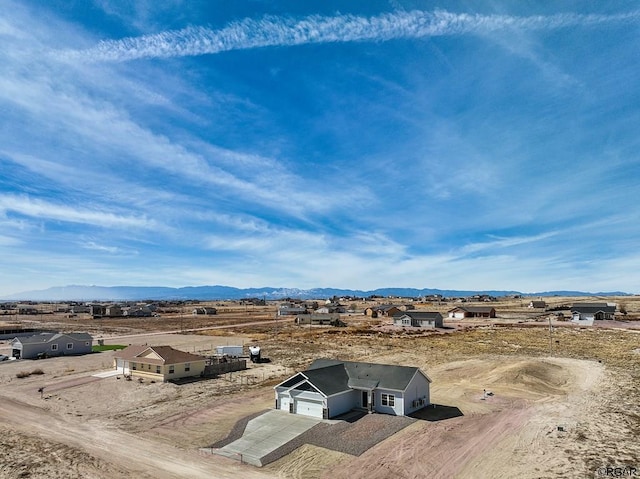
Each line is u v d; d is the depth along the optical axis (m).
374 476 27.53
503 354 75.44
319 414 39.69
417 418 39.72
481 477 27.17
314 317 144.00
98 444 33.31
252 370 64.06
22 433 35.69
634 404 43.03
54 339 81.19
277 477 27.42
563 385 53.19
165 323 159.75
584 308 133.62
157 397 48.41
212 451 31.89
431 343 90.06
